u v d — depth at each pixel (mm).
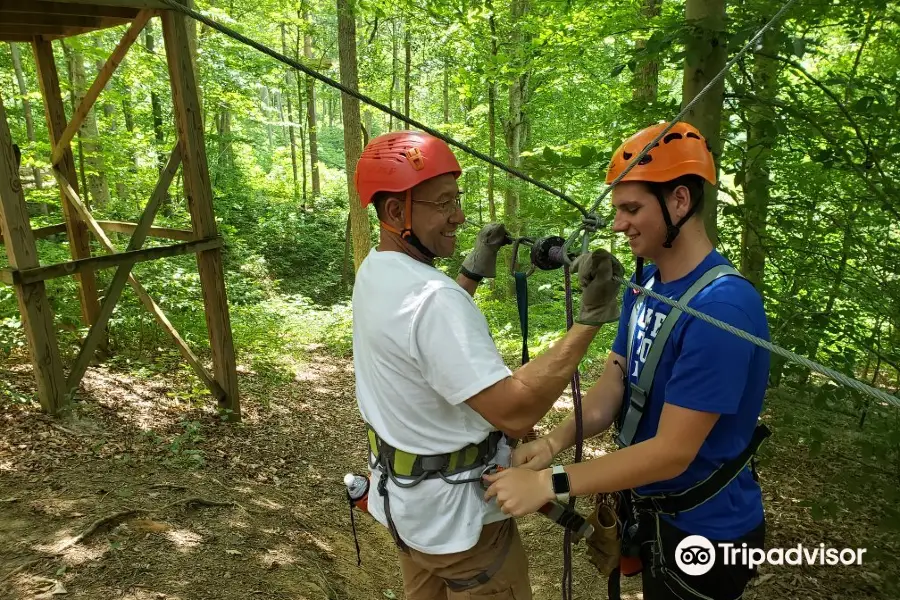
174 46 4707
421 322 1400
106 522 3127
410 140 1495
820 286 3830
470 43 10539
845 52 5398
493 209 12508
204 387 5820
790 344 3295
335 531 4047
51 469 3668
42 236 5871
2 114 4027
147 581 2756
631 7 5723
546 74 10891
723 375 1358
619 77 9781
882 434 2930
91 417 4555
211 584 2848
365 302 1548
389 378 1492
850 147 3428
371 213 18703
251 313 10602
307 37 21531
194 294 8023
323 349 9977
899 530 2816
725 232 4059
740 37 2961
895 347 3523
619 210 1544
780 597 3342
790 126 3611
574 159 3547
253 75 16688
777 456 5039
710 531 1559
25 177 14852
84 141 9477
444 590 1822
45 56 5621
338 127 35094
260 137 27766
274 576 3084
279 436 5477
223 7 15414
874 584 3438
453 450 1514
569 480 1421
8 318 5875
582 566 4121
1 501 3213
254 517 3721
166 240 10578
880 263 3656
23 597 2514
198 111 4926
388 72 19250
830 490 4098
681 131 1491
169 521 3336
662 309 1558
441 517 1531
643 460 1398
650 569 1687
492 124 12156
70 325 6230
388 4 10922
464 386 1358
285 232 19031
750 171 3791
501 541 1661
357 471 5188
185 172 4953
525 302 1621
